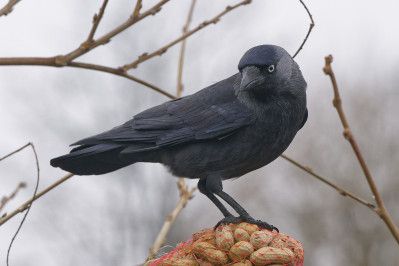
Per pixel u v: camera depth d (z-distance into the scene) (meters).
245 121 10.73
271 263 8.16
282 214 26.70
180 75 11.46
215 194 10.95
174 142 11.02
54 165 11.23
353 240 25.48
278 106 10.66
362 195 26.38
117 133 11.27
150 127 11.20
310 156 27.59
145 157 11.41
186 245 8.95
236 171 11.07
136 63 8.74
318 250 25.75
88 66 8.34
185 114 11.18
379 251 25.25
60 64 7.93
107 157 11.41
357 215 25.94
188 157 11.02
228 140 10.86
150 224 26.30
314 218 26.20
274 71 10.47
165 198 26.70
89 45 7.93
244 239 8.41
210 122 10.89
